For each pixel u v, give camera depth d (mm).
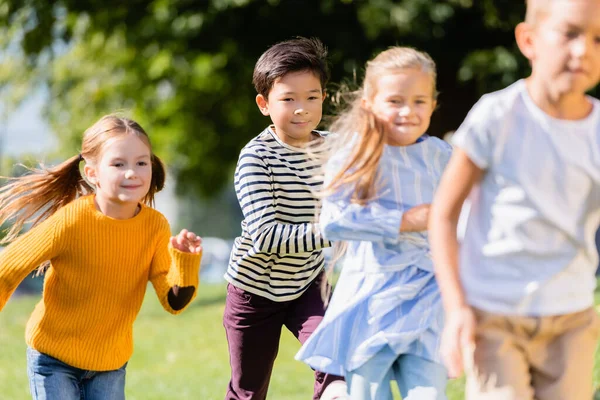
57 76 31812
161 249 6789
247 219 6801
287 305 7145
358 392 5578
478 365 4582
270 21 21422
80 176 7250
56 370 6508
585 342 4621
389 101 5590
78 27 24734
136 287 6699
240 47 22328
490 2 19281
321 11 20797
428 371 5504
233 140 28141
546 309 4477
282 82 6934
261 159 6914
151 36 22578
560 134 4434
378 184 5609
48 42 25141
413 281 5578
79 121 32312
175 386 10695
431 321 5516
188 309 18469
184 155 29656
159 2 21922
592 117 4492
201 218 69938
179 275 6559
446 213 4500
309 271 7102
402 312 5535
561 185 4422
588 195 4461
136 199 6547
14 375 11836
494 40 20297
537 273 4469
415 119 5598
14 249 6430
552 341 4613
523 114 4473
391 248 5621
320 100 7055
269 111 7090
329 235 5562
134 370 12430
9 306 20641
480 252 4559
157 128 28328
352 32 20625
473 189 4648
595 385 8727
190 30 21578
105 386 6656
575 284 4523
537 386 4691
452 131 20703
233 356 7277
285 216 6941
